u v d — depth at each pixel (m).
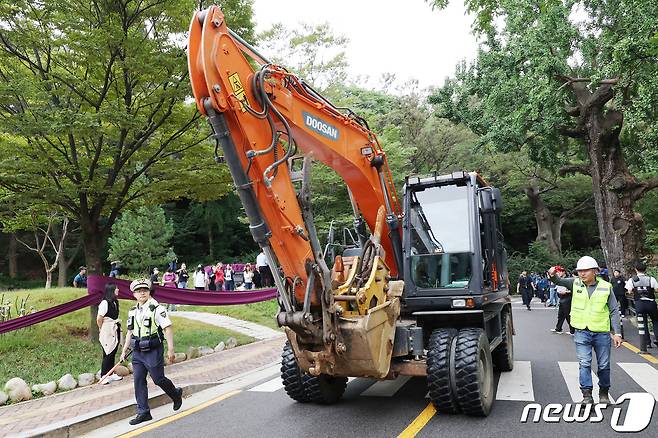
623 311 16.77
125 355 6.71
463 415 6.12
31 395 7.72
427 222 7.28
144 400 6.36
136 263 29.53
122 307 14.64
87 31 10.10
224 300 14.05
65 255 35.50
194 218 39.88
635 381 7.60
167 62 10.58
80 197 11.49
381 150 6.78
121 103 10.68
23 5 10.03
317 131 5.62
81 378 8.65
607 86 19.88
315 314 5.46
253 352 11.77
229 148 4.67
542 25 17.34
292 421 6.11
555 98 18.97
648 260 23.22
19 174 10.08
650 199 30.70
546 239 38.34
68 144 11.66
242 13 11.52
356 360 5.43
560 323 13.75
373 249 6.14
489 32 21.30
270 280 21.62
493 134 21.48
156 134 12.43
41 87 10.04
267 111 4.88
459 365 5.91
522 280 23.19
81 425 6.00
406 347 6.19
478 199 7.32
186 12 11.12
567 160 25.00
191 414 6.64
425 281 7.06
